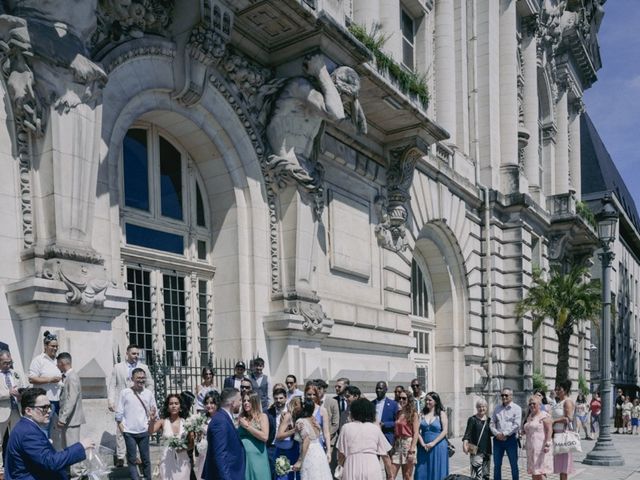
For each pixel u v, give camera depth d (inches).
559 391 447.2
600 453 634.2
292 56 506.9
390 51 708.0
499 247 1003.3
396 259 698.8
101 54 376.2
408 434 378.3
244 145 492.4
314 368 513.3
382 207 681.0
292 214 508.1
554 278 1008.2
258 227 498.9
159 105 429.1
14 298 317.7
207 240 498.6
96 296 334.3
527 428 426.0
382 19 718.5
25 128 331.6
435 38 883.4
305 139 512.7
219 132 478.6
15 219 327.0
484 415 436.1
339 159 603.8
